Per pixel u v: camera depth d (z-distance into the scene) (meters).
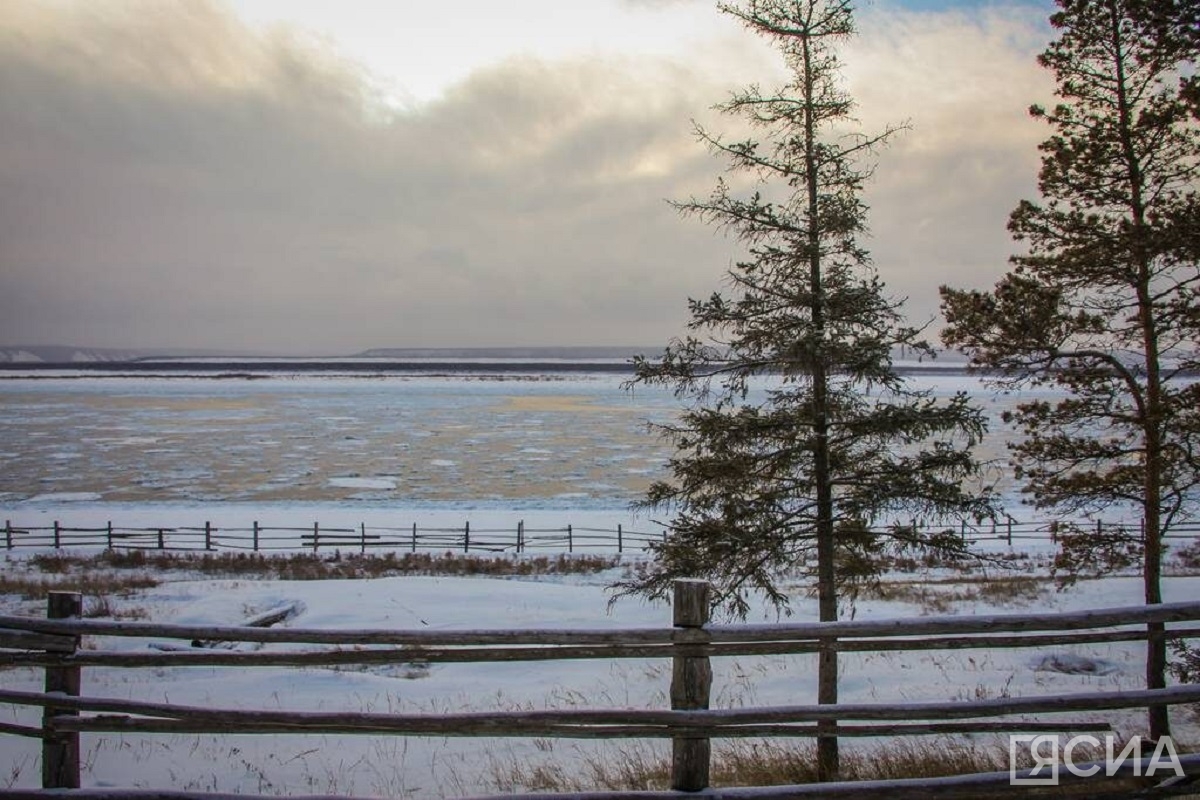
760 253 9.01
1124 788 4.67
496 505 39.47
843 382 9.20
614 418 87.75
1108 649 13.77
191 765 7.22
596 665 13.33
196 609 17.61
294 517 36.16
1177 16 9.55
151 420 84.31
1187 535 27.69
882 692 11.55
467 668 12.97
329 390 151.75
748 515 8.91
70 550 29.16
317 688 11.02
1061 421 10.36
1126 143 9.84
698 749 4.56
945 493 8.70
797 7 9.20
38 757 7.20
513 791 6.45
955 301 10.65
